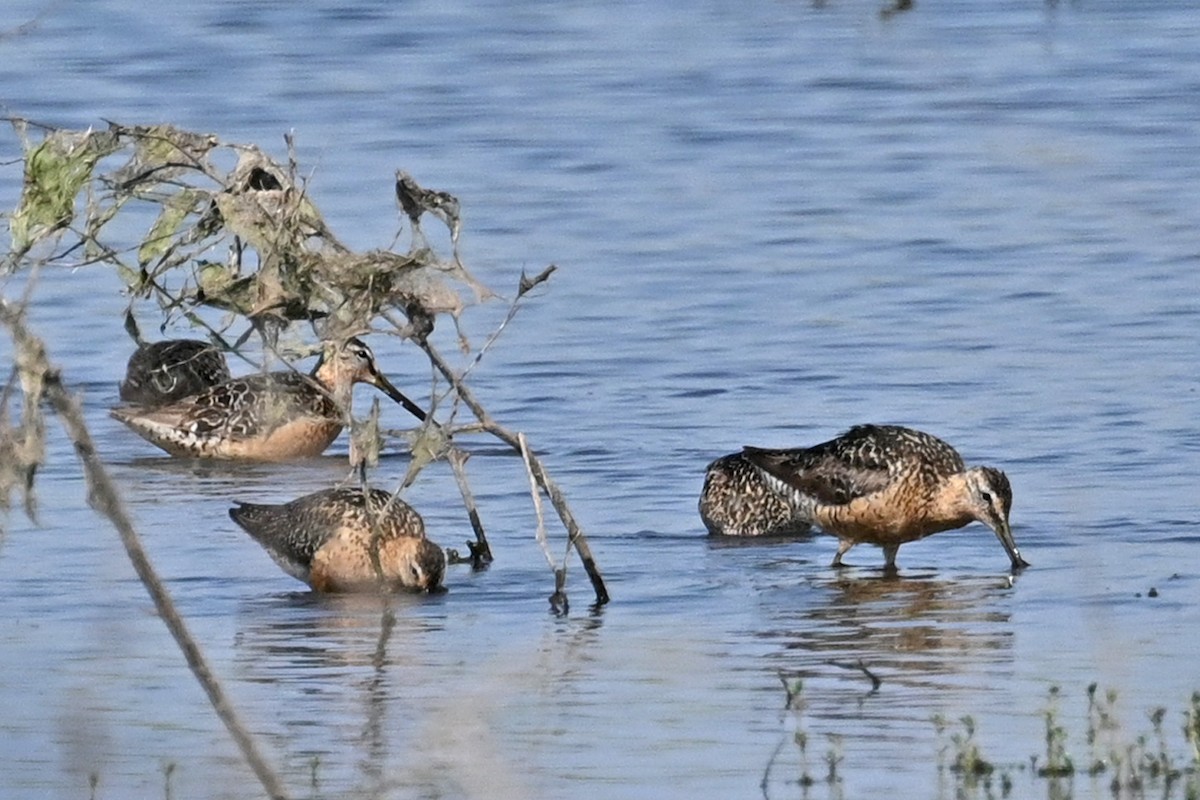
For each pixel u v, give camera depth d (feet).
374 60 140.15
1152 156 116.16
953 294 93.09
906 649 51.62
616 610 56.18
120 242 94.53
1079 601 55.93
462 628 54.34
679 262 98.63
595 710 46.55
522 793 40.52
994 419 75.41
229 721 30.01
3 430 30.86
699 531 65.51
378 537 57.52
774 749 43.73
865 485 61.98
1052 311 90.07
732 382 81.51
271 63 138.31
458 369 84.07
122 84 131.44
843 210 107.34
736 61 141.69
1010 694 47.42
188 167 51.11
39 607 55.83
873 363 83.30
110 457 77.66
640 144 121.08
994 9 157.28
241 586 59.06
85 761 43.37
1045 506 65.87
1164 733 44.29
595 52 144.15
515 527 65.16
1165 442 71.87
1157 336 85.81
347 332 51.34
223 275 50.72
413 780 40.91
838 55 143.43
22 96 127.54
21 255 44.91
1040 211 106.42
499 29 150.61
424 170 114.01
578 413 78.18
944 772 42.22
